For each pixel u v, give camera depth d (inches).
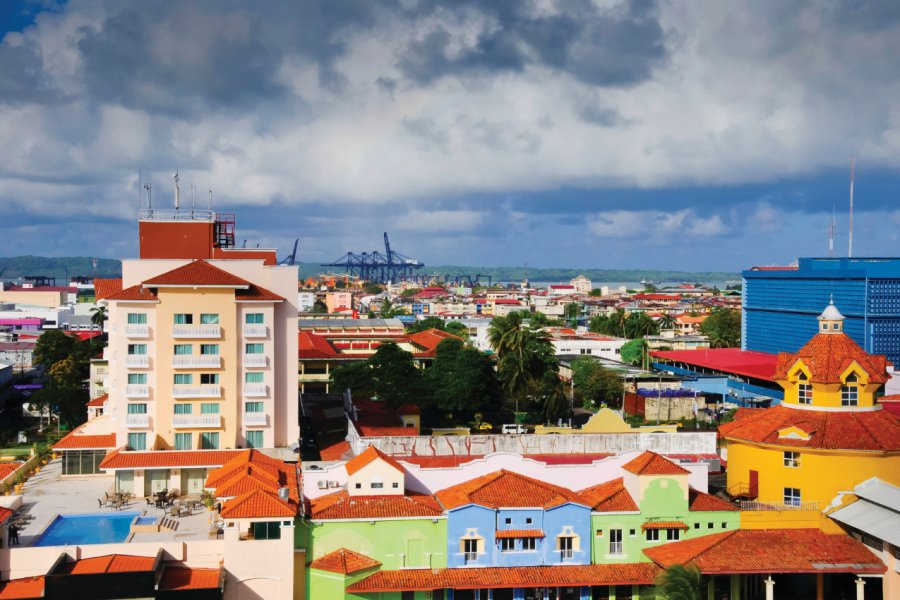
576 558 2992.1
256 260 4077.3
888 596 2881.4
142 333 3860.7
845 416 3294.8
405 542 2933.1
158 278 3892.7
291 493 3068.4
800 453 3230.8
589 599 2987.2
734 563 2861.7
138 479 3639.3
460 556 2947.8
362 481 3061.0
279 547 2832.2
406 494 3171.8
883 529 2871.6
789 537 3026.6
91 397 5994.1
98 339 7691.9
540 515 2982.3
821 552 2950.3
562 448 3481.8
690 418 6614.2
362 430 4303.6
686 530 3053.6
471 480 3193.9
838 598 3129.9
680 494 3051.2
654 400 6707.7
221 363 3917.3
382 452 3267.7
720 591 3065.9
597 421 4077.3
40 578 2709.2
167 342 3868.1
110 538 3038.9
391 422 4704.7
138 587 2635.3
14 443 5472.4
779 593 3166.8
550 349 6584.6
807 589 3154.5
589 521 2997.0
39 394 5856.3
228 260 4077.3
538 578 2898.6
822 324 3459.6
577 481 3260.3
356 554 2910.9
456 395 5497.1
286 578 2832.2
